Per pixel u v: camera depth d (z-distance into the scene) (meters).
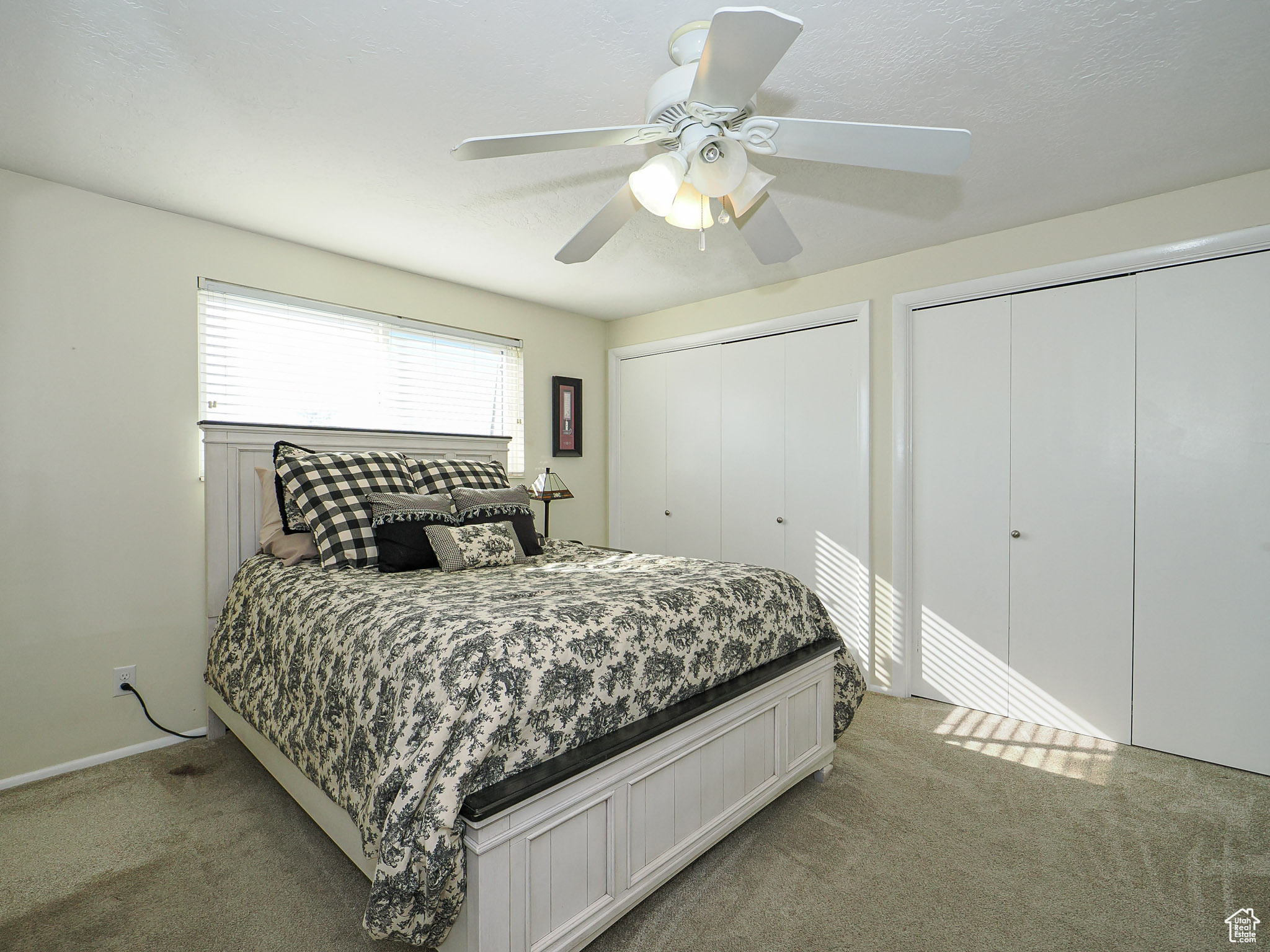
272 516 2.64
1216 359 2.42
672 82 1.34
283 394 2.94
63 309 2.34
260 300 2.84
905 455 3.16
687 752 1.69
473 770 1.23
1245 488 2.37
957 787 2.23
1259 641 2.34
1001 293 2.90
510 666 1.35
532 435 4.05
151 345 2.54
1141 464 2.58
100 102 1.82
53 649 2.32
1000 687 2.93
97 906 1.60
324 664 1.72
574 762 1.38
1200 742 2.45
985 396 2.96
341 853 1.84
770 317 3.67
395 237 2.87
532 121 1.94
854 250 3.11
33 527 2.28
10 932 1.51
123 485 2.47
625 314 4.37
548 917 1.35
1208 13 1.48
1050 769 2.38
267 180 2.31
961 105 1.87
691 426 4.11
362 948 1.47
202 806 2.09
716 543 3.98
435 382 3.53
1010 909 1.60
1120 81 1.75
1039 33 1.55
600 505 4.52
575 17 1.48
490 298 3.80
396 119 1.92
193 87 1.75
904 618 3.18
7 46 1.56
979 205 2.58
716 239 2.94
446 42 1.57
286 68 1.67
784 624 2.14
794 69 1.69
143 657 2.52
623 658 1.57
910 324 3.16
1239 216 2.34
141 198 2.46
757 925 1.55
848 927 1.54
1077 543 2.73
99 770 2.34
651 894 1.66
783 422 3.66
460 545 2.43
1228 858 1.81
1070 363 2.74
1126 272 2.59
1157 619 2.54
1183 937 1.50
